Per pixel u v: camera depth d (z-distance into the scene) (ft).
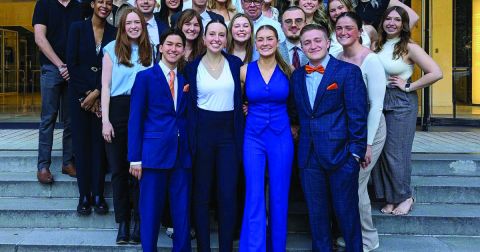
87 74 13.05
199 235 11.43
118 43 12.10
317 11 13.58
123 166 12.42
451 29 27.94
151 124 11.17
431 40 27.30
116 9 15.78
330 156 10.84
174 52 11.10
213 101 11.32
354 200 11.04
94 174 13.47
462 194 14.57
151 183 11.19
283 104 11.46
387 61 13.16
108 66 12.19
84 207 13.55
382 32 13.37
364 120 10.89
